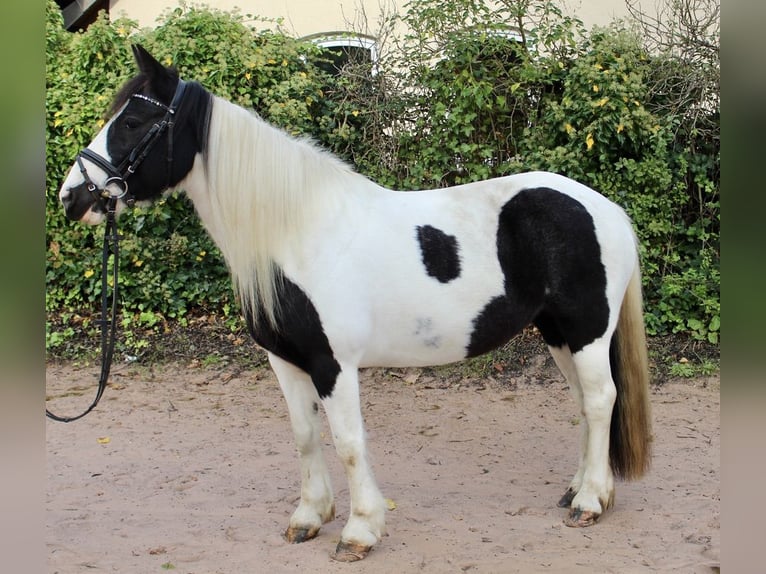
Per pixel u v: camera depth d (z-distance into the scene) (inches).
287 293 106.7
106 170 104.9
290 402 116.3
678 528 119.6
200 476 148.6
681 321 213.3
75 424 179.2
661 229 211.9
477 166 216.7
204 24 221.0
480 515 126.9
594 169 216.1
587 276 117.3
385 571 106.0
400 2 285.3
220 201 108.3
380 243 110.2
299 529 118.1
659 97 219.0
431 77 218.5
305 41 242.8
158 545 117.0
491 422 178.5
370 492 111.2
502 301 115.6
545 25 219.9
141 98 106.4
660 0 264.8
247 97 220.7
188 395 199.5
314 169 111.4
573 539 116.3
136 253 224.1
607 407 120.6
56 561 110.7
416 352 114.8
